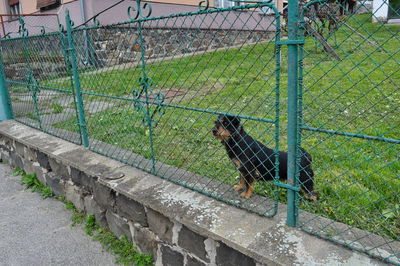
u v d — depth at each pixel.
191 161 3.86
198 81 7.73
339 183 3.14
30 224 3.47
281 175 2.81
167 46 6.35
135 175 3.07
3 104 5.51
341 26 1.85
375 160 3.60
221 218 2.27
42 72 4.76
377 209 2.56
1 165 5.22
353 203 2.79
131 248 2.97
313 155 3.77
